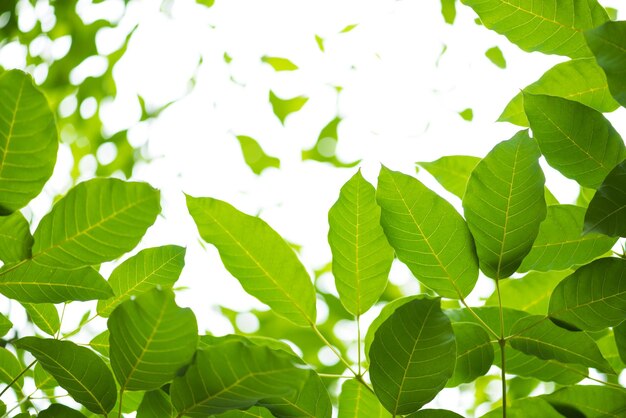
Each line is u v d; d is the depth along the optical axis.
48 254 1.00
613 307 1.07
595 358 1.10
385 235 1.07
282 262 1.09
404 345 1.02
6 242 0.99
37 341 1.02
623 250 1.13
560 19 1.11
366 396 1.13
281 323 2.61
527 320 1.10
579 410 1.10
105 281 1.05
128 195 0.98
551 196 1.19
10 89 0.95
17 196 0.97
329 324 2.64
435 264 1.07
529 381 1.68
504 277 1.07
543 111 1.07
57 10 2.88
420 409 1.06
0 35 2.81
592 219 1.02
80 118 3.02
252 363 0.95
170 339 0.97
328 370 2.57
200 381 0.97
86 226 0.99
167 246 1.11
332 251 1.09
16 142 0.96
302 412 1.06
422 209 1.06
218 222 1.08
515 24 1.12
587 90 1.14
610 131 1.07
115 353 0.98
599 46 0.99
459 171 1.26
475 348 1.11
